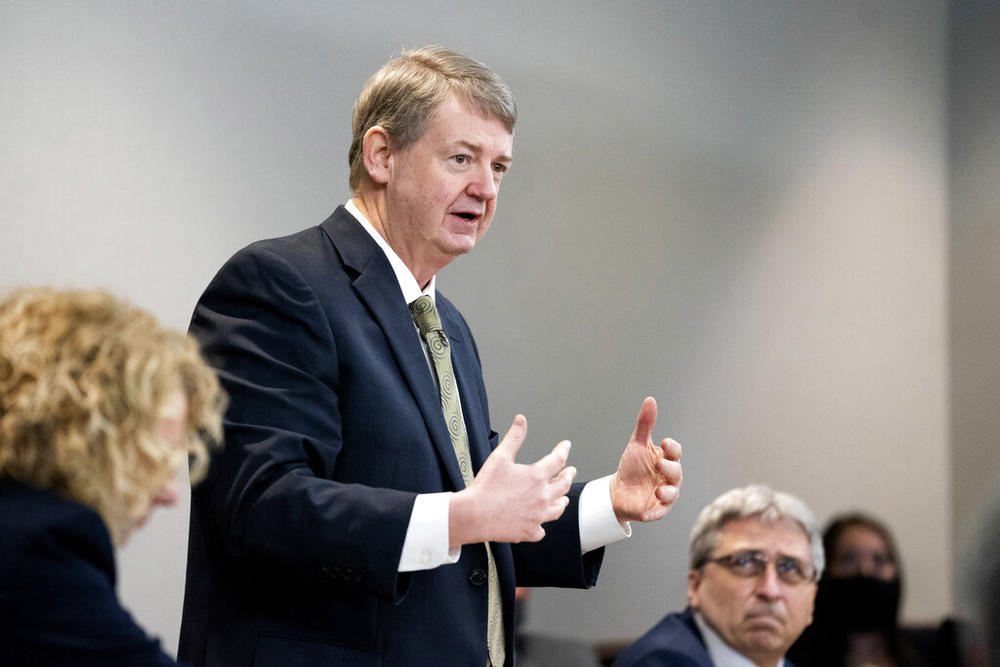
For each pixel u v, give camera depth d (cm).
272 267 364
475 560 370
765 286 876
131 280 621
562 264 777
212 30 655
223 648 347
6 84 593
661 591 795
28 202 595
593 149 798
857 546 746
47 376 238
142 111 629
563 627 743
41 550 227
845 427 907
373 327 374
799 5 916
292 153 677
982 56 990
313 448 342
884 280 941
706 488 831
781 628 563
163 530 619
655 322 816
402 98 391
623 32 820
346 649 344
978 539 284
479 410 410
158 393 245
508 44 765
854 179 933
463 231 394
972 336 963
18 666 223
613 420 791
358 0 707
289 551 324
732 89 872
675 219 833
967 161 980
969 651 283
